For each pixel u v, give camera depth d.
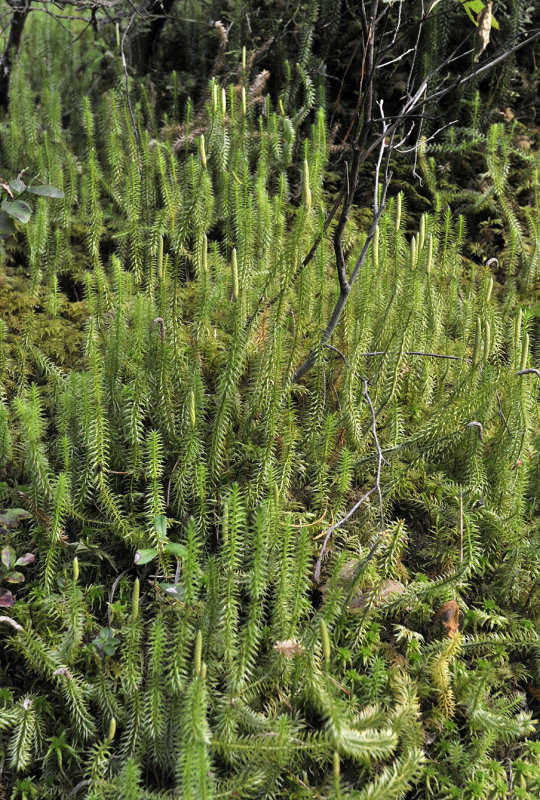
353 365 2.36
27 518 2.13
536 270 3.39
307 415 2.49
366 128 2.12
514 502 2.29
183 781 1.50
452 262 3.12
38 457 2.08
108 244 3.39
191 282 3.01
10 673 1.91
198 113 3.89
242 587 2.06
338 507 2.21
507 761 1.87
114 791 1.65
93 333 2.56
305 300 2.47
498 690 2.04
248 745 1.67
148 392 2.35
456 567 2.24
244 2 4.12
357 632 1.99
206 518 2.12
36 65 4.45
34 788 1.70
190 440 2.14
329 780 1.75
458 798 1.73
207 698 1.71
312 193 3.17
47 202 3.35
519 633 2.10
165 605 1.98
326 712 1.61
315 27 3.97
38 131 3.87
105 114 3.72
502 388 2.47
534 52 4.16
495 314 2.80
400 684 1.90
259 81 3.76
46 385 2.61
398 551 2.13
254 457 2.28
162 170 3.07
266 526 1.88
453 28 3.90
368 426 2.47
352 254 2.88
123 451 2.27
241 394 2.51
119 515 2.12
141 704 1.78
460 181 3.93
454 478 2.49
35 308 3.03
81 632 1.85
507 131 4.02
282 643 1.86
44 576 2.06
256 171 3.41
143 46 4.45
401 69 3.94
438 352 2.79
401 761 1.69
